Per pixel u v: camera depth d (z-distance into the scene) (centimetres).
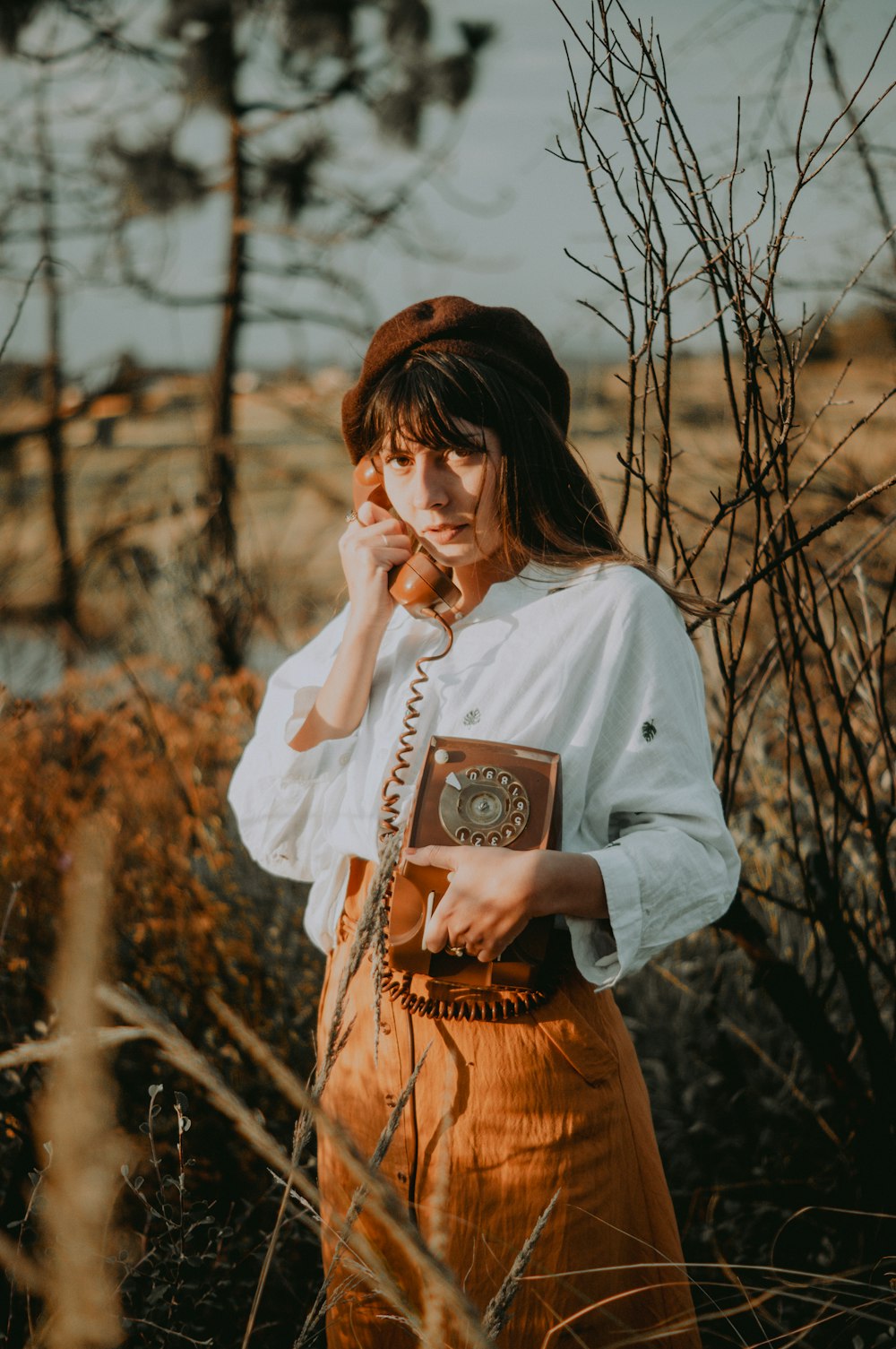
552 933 152
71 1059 71
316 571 707
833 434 363
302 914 301
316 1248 223
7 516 749
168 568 539
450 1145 149
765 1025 290
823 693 288
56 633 507
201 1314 186
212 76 1055
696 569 339
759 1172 237
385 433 165
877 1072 215
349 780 173
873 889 268
